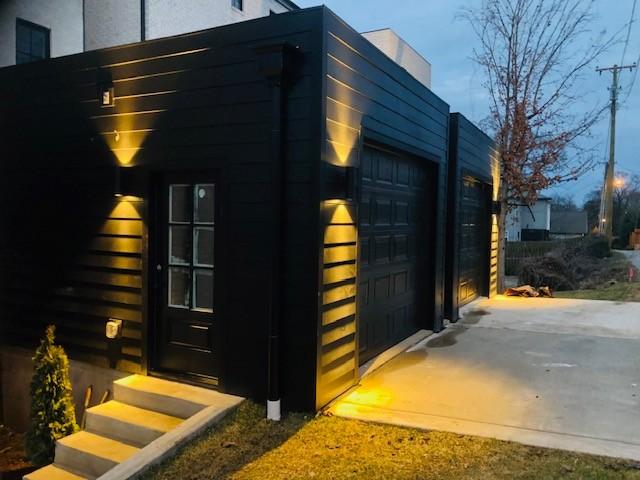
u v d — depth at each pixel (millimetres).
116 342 4938
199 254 4566
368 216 5352
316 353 3939
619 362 5477
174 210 4688
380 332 5777
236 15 11875
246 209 4160
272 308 3949
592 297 11164
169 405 4246
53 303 5379
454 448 3418
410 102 5855
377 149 5488
